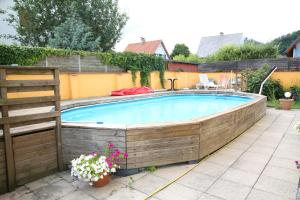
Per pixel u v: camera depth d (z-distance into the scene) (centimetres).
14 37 1686
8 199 279
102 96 1068
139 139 332
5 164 298
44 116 338
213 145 408
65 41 1473
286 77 1245
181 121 365
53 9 1772
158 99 1084
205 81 1460
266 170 340
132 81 1250
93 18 1859
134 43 3394
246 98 958
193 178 318
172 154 353
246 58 1831
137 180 315
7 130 296
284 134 532
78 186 306
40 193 290
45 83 339
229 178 316
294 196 270
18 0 1689
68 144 362
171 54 3475
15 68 305
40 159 335
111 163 310
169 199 268
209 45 3403
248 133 541
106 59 1135
